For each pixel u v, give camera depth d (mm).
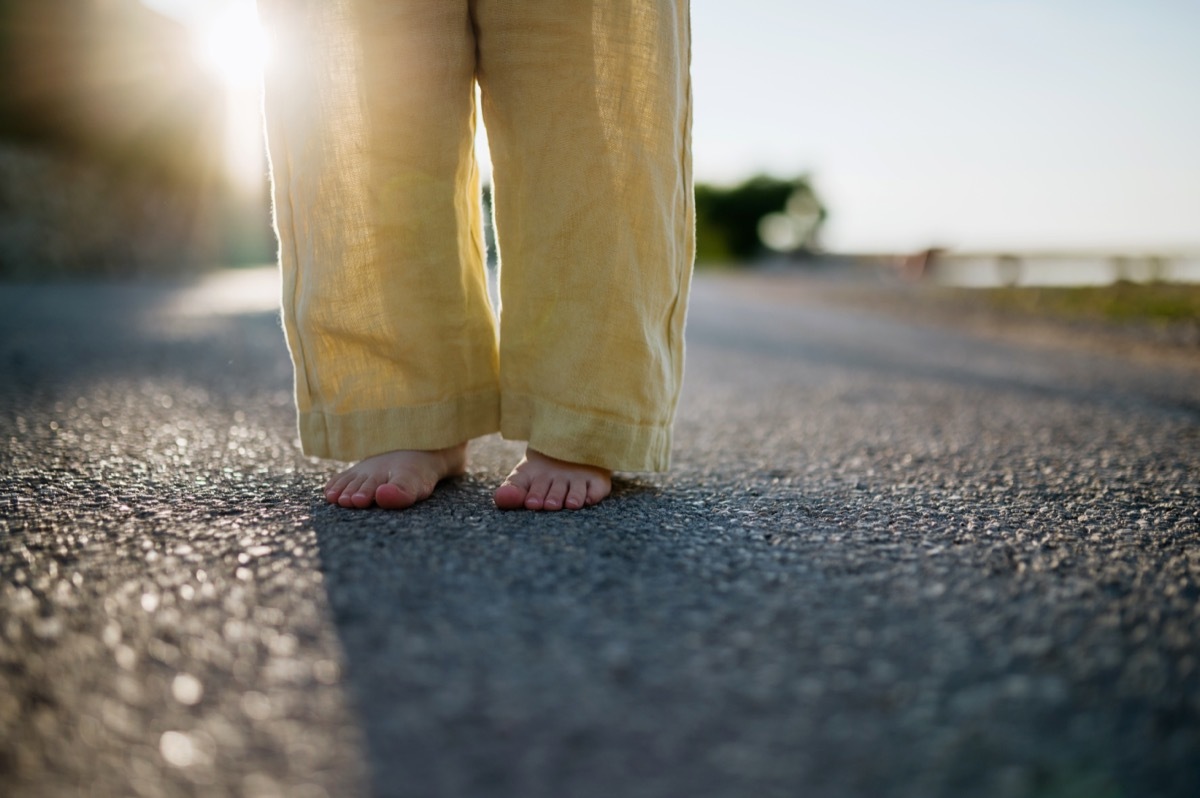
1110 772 697
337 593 986
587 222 1366
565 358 1387
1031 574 1097
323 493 1437
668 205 1420
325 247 1372
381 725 736
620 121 1361
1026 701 791
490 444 1945
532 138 1370
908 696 794
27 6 9117
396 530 1216
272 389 2732
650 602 977
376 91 1340
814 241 38062
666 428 1480
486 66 1401
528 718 749
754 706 774
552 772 683
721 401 2859
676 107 1419
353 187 1357
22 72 9359
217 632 891
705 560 1116
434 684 798
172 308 5758
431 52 1344
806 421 2455
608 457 1397
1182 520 1390
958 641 900
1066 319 7781
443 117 1369
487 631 898
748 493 1517
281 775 675
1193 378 3875
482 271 1537
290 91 1369
